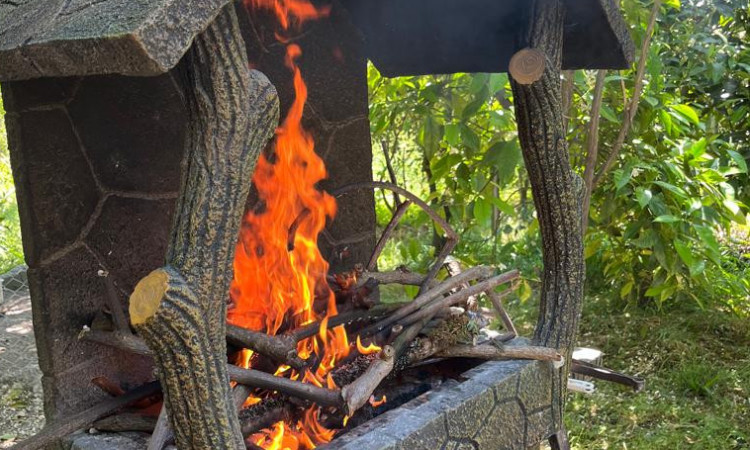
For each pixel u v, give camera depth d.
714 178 3.56
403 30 2.76
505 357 2.34
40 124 1.95
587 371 2.74
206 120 1.39
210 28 1.34
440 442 1.93
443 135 3.56
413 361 2.17
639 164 3.40
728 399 3.64
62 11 1.32
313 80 2.71
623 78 3.56
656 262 3.98
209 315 1.43
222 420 1.48
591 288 5.09
